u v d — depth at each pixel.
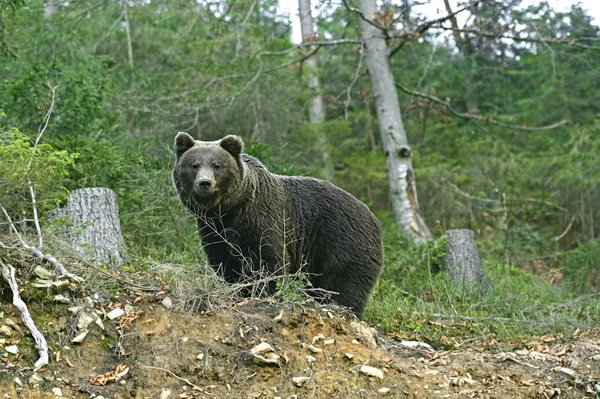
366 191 22.14
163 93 17.84
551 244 18.06
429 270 11.23
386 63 17.00
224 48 19.88
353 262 8.59
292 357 6.82
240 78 19.16
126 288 7.15
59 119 11.77
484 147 22.09
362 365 6.97
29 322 6.33
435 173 20.72
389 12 15.92
